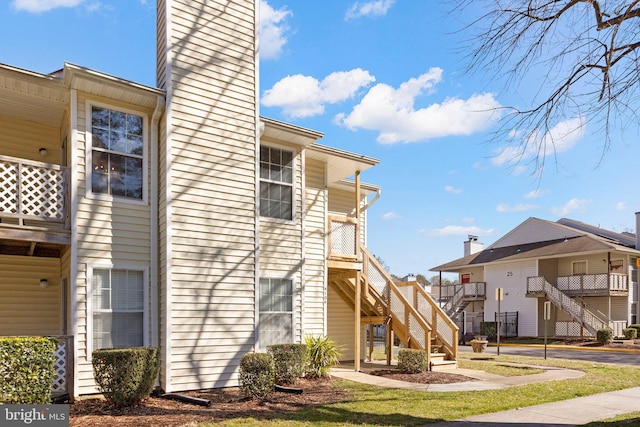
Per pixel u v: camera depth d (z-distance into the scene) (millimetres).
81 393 7672
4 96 8289
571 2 5078
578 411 7230
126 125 8727
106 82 8078
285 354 9141
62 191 7918
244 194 9539
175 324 8359
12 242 8195
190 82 9039
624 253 25922
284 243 10586
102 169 8367
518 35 5355
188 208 8766
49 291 9414
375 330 29625
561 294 25688
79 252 7918
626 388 9531
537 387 9203
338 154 11859
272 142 10711
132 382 7031
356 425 6148
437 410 7082
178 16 9047
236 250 9289
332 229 12094
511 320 28703
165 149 8664
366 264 13094
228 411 6930
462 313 30734
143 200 8727
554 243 28906
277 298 10367
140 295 8523
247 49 9953
